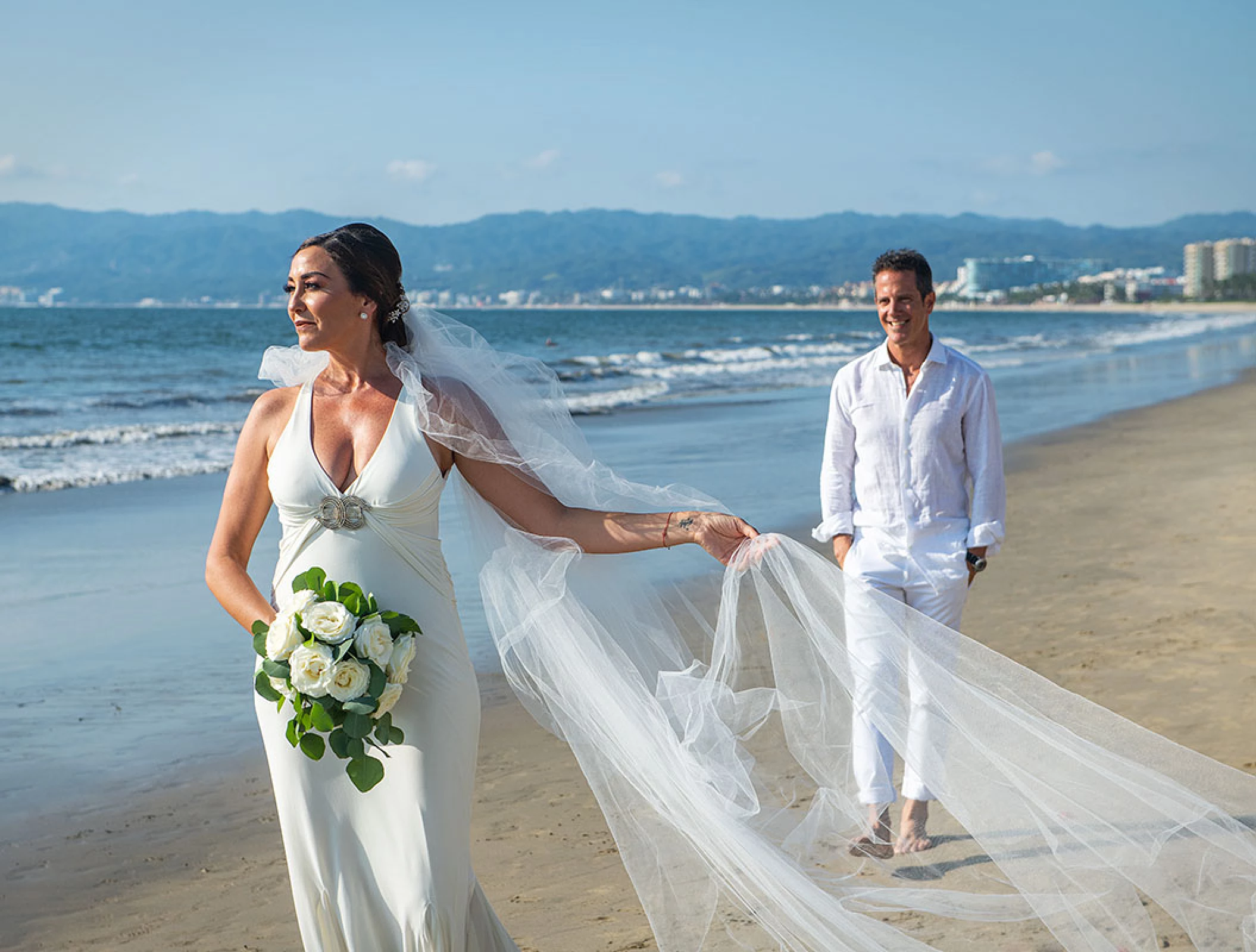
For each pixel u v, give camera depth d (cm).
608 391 3017
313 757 256
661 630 315
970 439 407
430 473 278
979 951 288
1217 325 10525
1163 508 1112
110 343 5175
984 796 318
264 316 11262
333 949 273
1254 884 295
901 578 406
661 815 292
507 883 392
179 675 674
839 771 323
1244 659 600
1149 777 316
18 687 650
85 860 431
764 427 2033
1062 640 664
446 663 274
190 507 1298
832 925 288
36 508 1286
